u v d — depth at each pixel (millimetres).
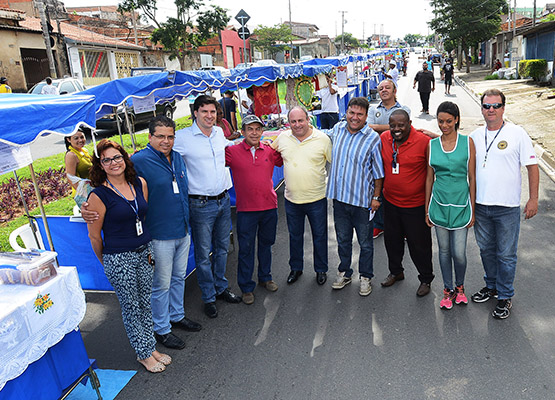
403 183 4105
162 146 3613
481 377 3229
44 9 21562
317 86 10992
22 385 2738
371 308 4281
